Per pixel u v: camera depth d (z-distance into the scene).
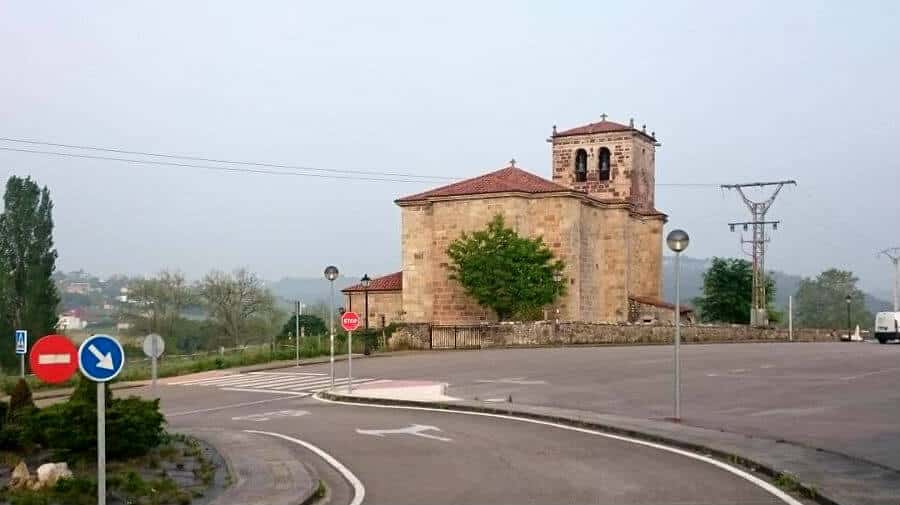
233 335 84.50
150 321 83.38
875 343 62.94
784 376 31.12
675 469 14.21
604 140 75.25
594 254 67.81
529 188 63.62
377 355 48.47
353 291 69.00
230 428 22.03
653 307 73.38
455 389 30.11
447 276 63.62
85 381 15.59
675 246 20.77
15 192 68.62
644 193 77.81
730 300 95.19
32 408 17.09
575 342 56.59
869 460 14.62
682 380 30.58
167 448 16.83
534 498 12.12
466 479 13.75
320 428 21.16
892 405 22.50
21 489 12.93
